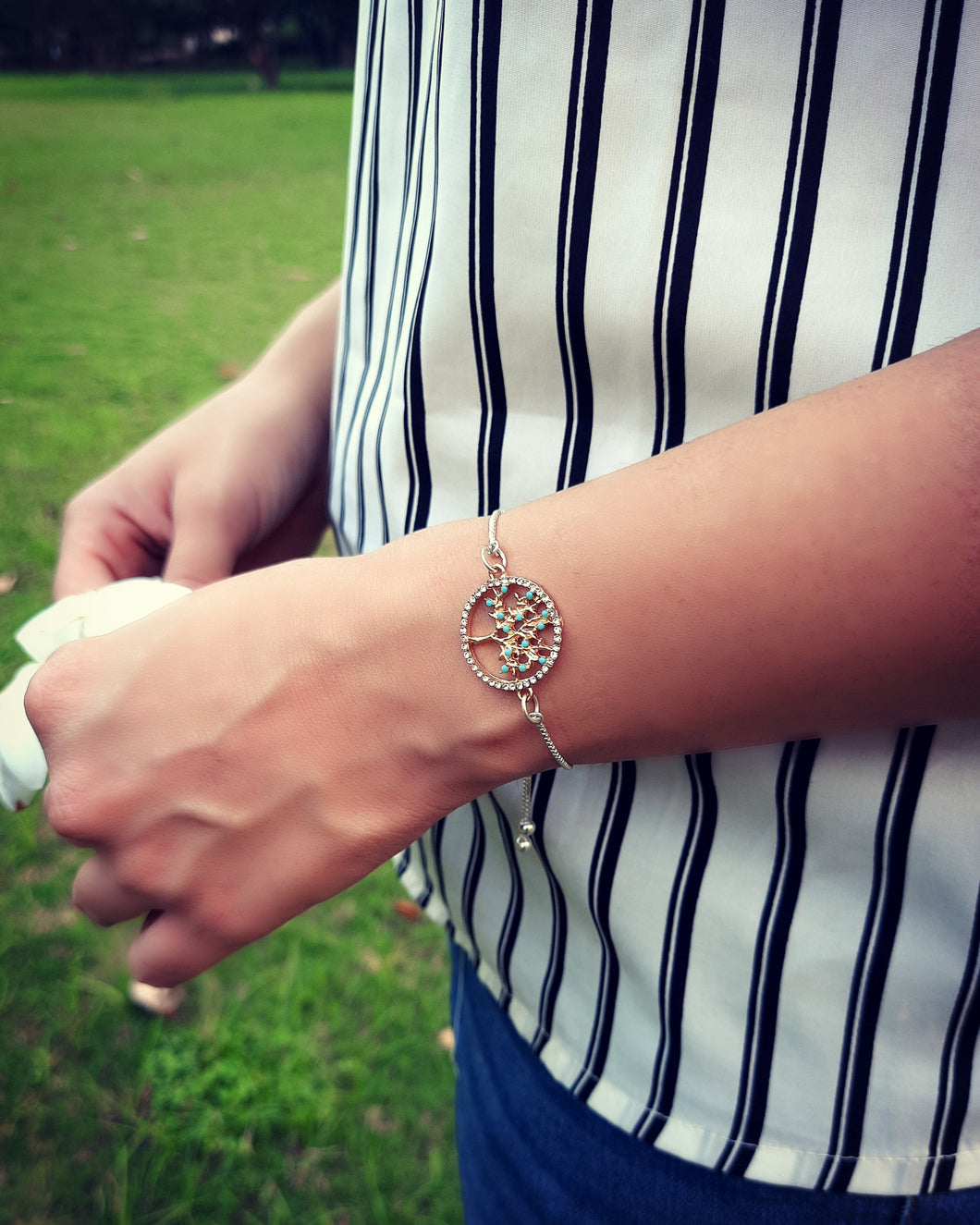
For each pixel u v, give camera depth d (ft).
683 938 0.72
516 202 0.67
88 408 4.78
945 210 0.59
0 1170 1.80
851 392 0.54
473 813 0.80
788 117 0.61
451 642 0.59
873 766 0.64
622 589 0.56
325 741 0.61
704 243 0.63
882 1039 0.70
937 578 0.51
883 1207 0.73
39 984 2.13
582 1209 0.83
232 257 7.66
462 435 0.75
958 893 0.65
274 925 0.67
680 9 0.61
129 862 0.65
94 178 10.71
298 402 1.04
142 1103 1.91
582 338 0.68
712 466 0.55
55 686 0.65
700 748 0.60
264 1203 1.78
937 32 0.57
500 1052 0.91
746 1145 0.75
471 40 0.66
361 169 0.91
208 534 0.96
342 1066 1.99
